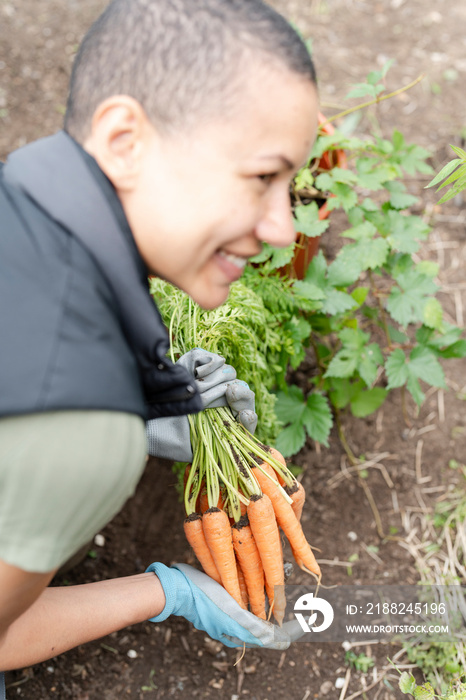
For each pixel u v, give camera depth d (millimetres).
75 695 1965
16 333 766
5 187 868
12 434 778
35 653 1331
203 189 812
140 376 999
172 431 1529
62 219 829
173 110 789
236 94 774
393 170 2264
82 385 760
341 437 2455
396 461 2459
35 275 795
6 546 849
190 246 853
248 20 787
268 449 1669
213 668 2037
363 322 2689
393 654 2055
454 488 2402
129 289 865
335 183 2170
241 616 1632
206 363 1540
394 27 3654
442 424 2545
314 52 3498
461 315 2771
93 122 833
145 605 1558
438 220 3004
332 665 2045
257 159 799
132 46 808
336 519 2328
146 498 2314
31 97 3189
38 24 3432
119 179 839
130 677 2010
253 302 1847
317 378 2387
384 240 2129
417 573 2221
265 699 1988
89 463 795
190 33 783
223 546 1578
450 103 3340
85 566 2180
